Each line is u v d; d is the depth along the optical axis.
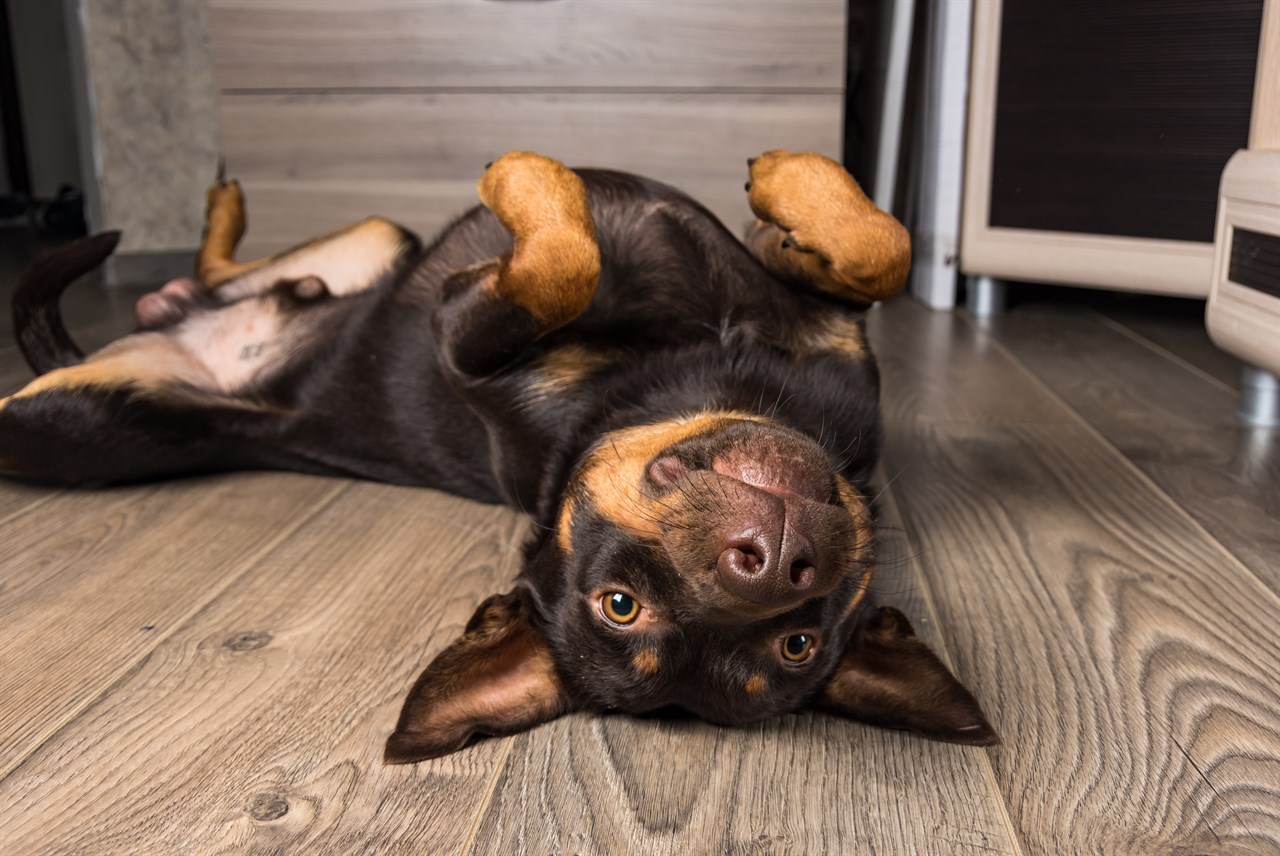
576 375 0.74
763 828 0.55
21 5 2.41
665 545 0.55
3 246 2.05
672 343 0.74
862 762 0.59
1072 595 0.73
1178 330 1.38
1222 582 0.74
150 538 0.83
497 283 0.71
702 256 0.76
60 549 0.81
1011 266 1.40
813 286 0.77
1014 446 0.97
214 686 0.65
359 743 0.60
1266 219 0.87
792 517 0.52
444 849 0.54
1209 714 0.62
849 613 0.61
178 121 1.71
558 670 0.62
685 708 0.61
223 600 0.74
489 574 0.77
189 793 0.57
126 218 1.72
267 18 1.42
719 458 0.56
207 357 0.97
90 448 0.89
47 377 0.90
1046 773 0.58
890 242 0.73
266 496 0.91
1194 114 1.22
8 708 0.63
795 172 0.75
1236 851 0.53
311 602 0.73
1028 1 1.31
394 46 1.42
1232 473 0.91
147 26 1.68
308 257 0.97
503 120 1.44
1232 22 1.16
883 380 1.17
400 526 0.84
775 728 0.62
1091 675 0.65
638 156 1.44
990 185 1.40
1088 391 1.12
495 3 1.39
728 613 0.54
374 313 0.89
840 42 1.37
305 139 1.46
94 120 1.69
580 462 0.67
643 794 0.57
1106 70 1.27
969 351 1.29
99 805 0.56
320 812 0.56
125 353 0.94
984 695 0.64
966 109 1.44
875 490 0.74
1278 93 0.88
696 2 1.37
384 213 1.48
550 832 0.55
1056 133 1.33
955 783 0.58
